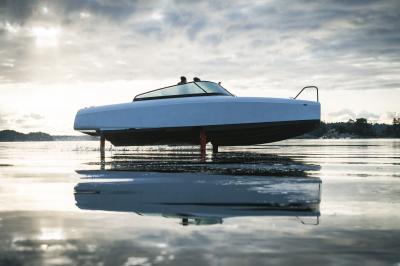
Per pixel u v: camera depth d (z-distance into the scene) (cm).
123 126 1130
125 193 377
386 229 213
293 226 221
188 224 227
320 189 396
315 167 704
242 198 336
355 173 588
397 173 583
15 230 211
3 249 173
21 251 170
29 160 1015
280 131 1075
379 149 1819
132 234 201
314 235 199
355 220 238
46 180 509
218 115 1058
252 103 1045
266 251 170
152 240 188
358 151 1555
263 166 743
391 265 151
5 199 338
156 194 368
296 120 1038
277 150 1764
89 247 176
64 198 343
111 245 179
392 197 338
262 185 436
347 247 176
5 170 681
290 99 1052
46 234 201
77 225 224
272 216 252
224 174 580
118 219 243
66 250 171
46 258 160
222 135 1131
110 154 1386
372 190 388
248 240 188
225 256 162
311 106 1046
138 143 1279
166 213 264
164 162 888
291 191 382
